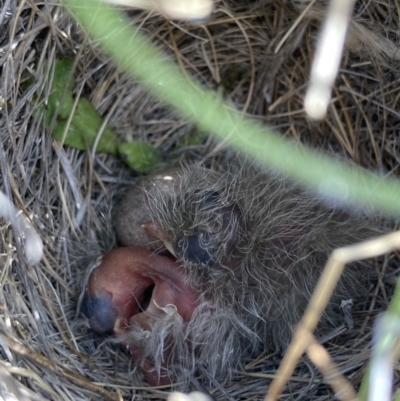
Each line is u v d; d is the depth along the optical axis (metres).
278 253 0.17
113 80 0.19
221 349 0.17
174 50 0.19
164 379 0.16
